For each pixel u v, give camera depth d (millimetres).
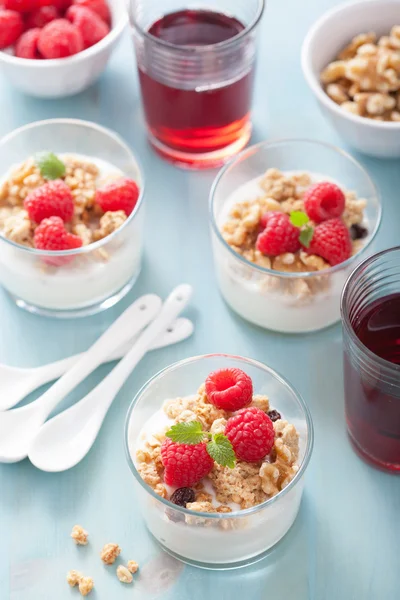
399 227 821
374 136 814
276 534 703
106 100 885
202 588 703
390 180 844
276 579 707
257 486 686
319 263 759
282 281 756
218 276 789
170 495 689
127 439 694
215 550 691
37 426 746
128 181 788
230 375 709
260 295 764
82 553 713
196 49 787
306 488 734
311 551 715
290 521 709
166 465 681
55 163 792
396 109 833
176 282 808
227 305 801
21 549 714
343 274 756
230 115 830
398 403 685
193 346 783
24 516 725
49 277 774
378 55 832
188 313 795
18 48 855
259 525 681
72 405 760
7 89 892
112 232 774
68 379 759
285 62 901
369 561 711
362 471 739
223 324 793
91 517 724
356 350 687
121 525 722
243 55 805
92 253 771
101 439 750
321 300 765
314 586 705
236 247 775
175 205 838
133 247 787
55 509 727
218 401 704
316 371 773
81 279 775
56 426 744
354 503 729
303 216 753
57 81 858
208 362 726
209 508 680
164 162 859
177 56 790
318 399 763
